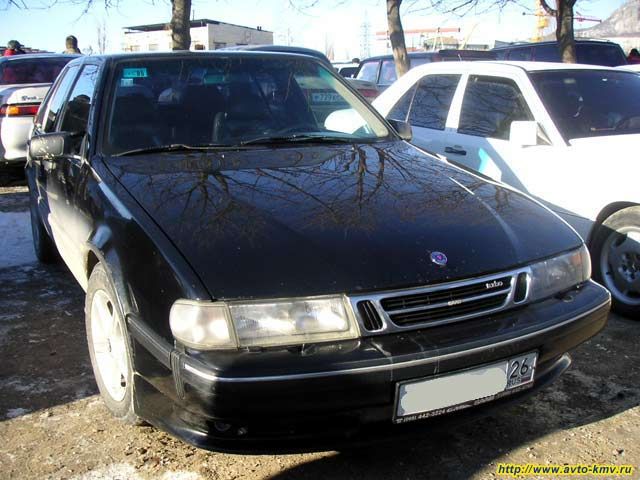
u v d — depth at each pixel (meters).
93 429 2.83
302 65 4.02
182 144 3.33
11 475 2.51
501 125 4.88
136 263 2.44
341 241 2.38
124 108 3.41
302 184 2.86
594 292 2.71
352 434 2.23
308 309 2.16
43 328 3.92
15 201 7.55
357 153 3.39
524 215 2.82
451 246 2.43
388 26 11.48
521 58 12.27
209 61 3.79
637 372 3.38
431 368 2.20
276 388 2.06
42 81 9.34
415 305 2.26
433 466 2.61
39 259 5.19
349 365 2.11
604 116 4.65
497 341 2.31
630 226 3.97
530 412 3.00
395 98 6.14
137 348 2.38
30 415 2.94
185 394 2.15
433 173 3.17
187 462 2.60
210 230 2.41
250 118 3.58
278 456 2.66
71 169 3.42
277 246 2.33
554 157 4.38
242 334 2.12
